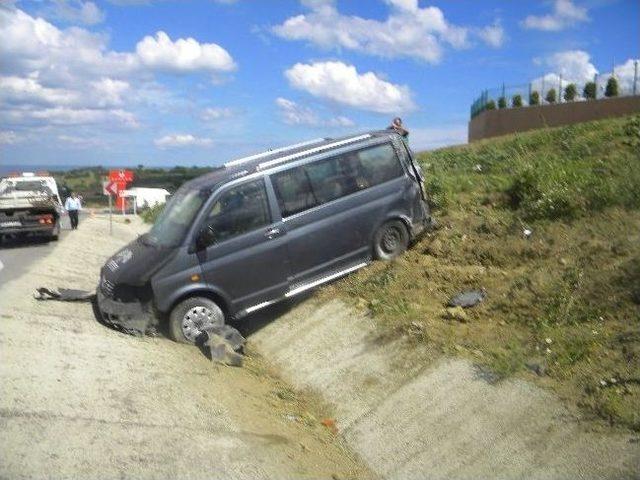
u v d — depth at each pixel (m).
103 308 9.09
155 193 47.91
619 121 14.61
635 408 4.97
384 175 10.06
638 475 4.42
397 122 12.02
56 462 4.91
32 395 5.94
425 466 5.58
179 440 5.58
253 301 9.21
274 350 9.01
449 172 13.94
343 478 5.61
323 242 9.54
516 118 30.22
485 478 5.10
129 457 5.15
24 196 20.53
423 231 10.41
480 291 7.95
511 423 5.43
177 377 7.14
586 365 5.71
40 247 19.61
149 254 9.07
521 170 10.98
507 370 5.97
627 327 6.11
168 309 8.80
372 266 9.85
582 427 5.01
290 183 9.45
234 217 9.11
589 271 7.31
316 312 9.22
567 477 4.70
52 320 8.85
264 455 5.62
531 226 9.30
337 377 7.50
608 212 8.85
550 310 6.87
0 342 7.32
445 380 6.32
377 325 7.91
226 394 7.03
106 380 6.64
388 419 6.37
